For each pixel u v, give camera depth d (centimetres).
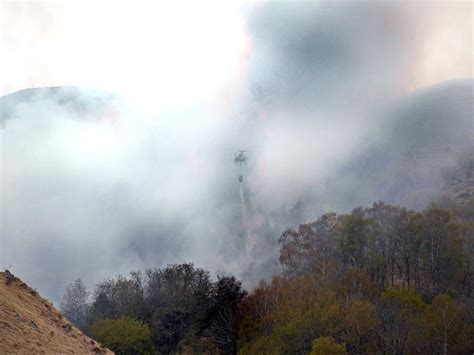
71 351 2634
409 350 4781
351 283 6081
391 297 5147
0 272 3062
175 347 6731
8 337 2327
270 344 4978
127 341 5825
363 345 4888
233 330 6444
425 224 7000
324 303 5400
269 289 6556
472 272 6550
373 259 7081
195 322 7181
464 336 4762
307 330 4969
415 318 4897
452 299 5681
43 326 2698
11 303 2664
